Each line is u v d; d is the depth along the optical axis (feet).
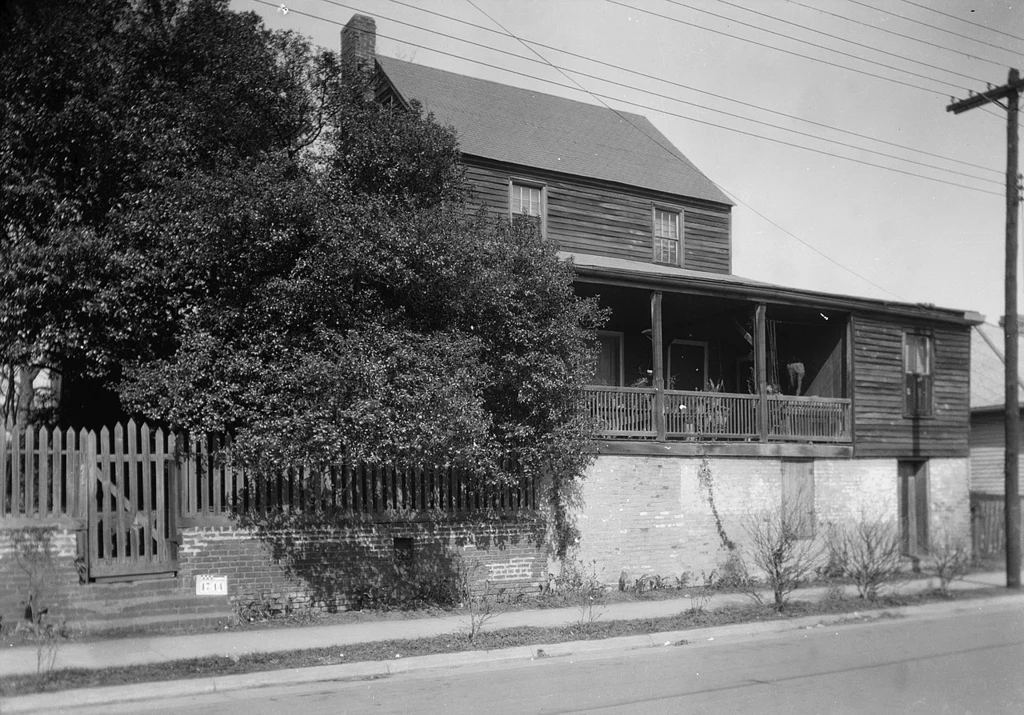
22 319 42.29
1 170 42.63
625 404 57.62
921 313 72.49
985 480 90.99
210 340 40.27
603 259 71.77
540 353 47.80
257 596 42.52
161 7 45.80
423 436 40.57
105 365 44.37
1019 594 55.93
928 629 43.70
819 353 72.38
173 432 41.60
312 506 44.42
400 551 47.14
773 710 26.61
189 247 41.14
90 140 42.73
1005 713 26.37
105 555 39.14
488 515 49.98
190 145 45.34
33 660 32.60
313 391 39.75
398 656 34.83
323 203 41.73
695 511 59.06
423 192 48.60
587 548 54.13
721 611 47.47
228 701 28.78
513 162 70.49
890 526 61.31
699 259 79.51
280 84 47.24
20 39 42.01
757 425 63.52
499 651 36.37
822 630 43.86
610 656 37.06
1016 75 59.72
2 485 37.47
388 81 75.87
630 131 88.53
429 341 42.55
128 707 28.07
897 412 71.77
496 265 46.65
